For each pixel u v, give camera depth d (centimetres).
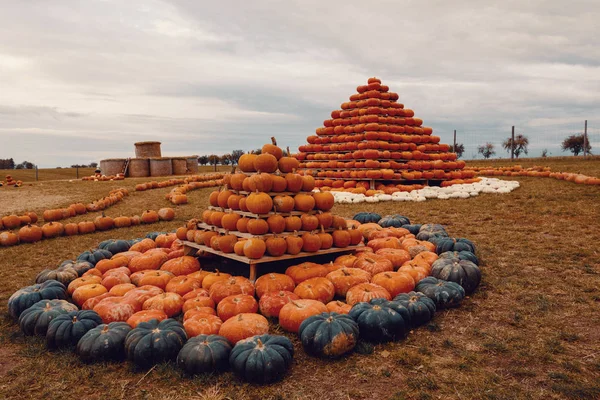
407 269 616
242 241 648
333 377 393
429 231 830
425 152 1911
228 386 384
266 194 653
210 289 582
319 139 2048
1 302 611
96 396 373
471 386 364
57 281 616
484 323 489
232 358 398
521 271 652
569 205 1146
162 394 373
